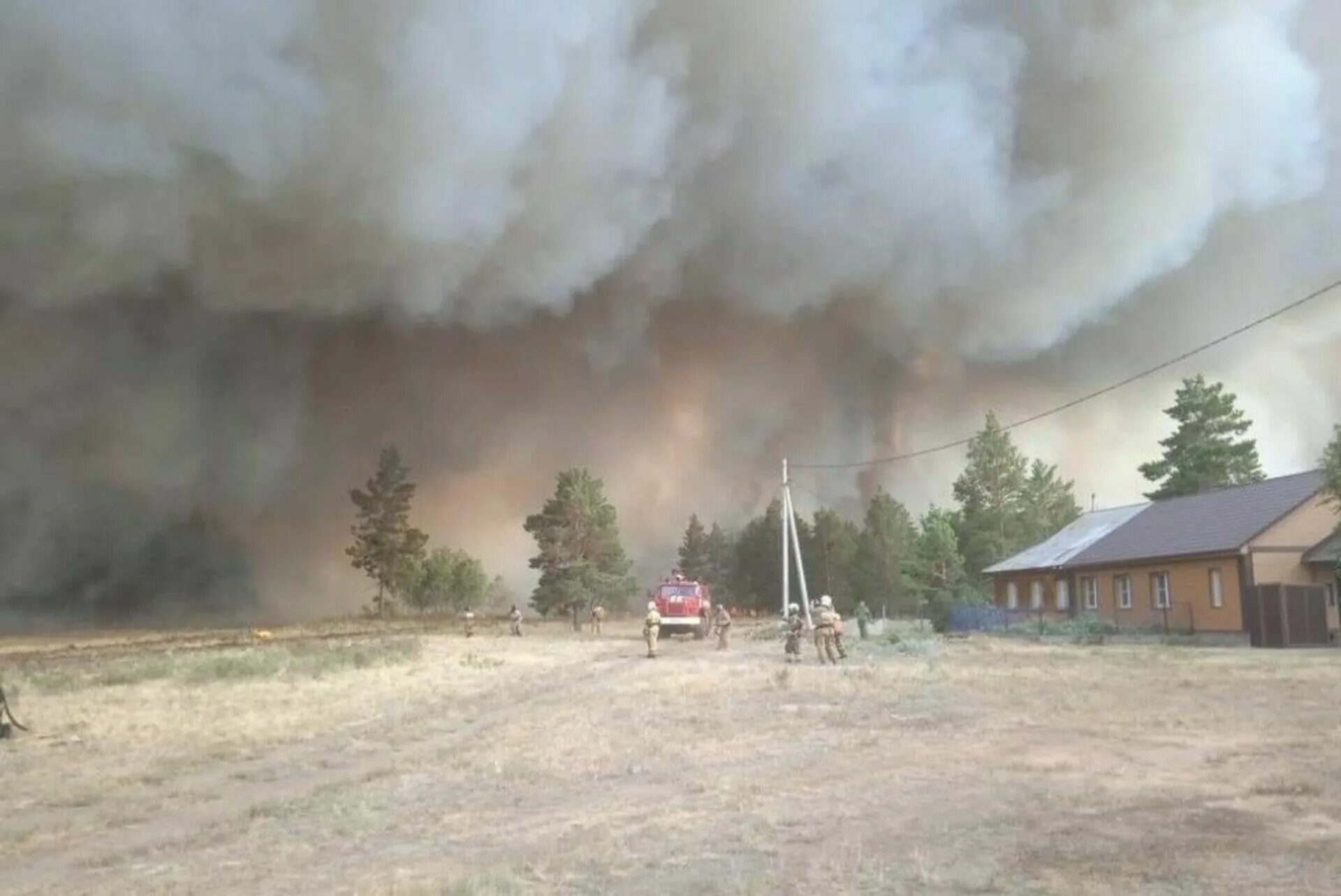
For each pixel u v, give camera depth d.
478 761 10.63
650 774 9.65
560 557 58.50
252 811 8.49
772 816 7.66
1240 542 30.84
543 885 5.99
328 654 27.92
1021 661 22.75
